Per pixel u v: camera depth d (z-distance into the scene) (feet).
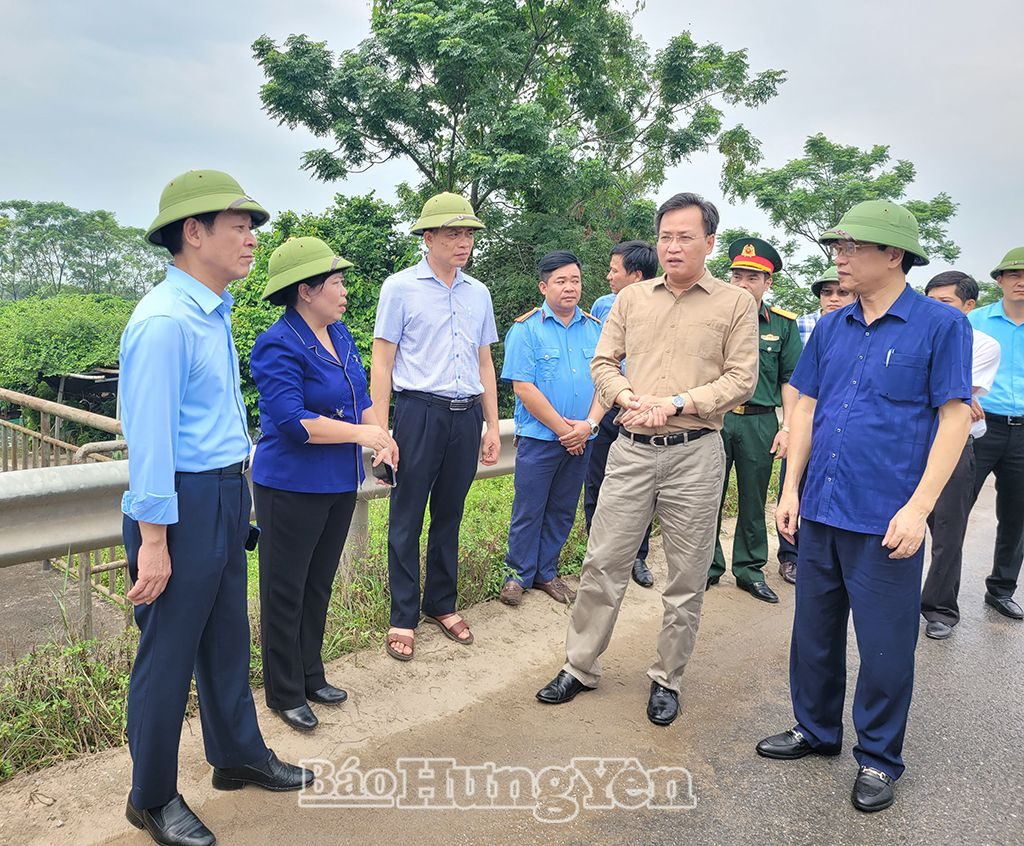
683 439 9.55
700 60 50.37
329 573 9.51
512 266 43.01
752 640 12.47
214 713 7.64
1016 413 13.38
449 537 11.73
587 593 10.11
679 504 9.61
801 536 9.02
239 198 6.79
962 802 8.34
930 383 7.97
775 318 14.03
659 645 10.07
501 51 41.06
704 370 9.50
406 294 10.77
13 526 9.24
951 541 12.86
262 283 34.86
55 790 7.76
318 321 8.77
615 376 10.02
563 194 42.14
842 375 8.57
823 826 7.86
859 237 7.94
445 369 10.89
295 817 7.64
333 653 11.05
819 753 9.14
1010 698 10.79
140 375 6.29
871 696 8.34
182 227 6.73
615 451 10.05
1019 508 13.66
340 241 37.63
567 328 12.97
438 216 10.55
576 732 9.48
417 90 42.29
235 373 7.31
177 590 6.77
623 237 48.78
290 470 8.63
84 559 11.85
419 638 11.80
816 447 8.77
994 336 14.06
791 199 51.98
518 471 13.15
